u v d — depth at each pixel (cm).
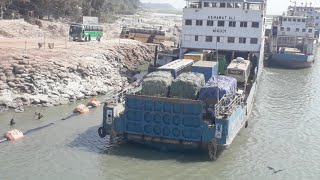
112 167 3369
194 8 6103
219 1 5978
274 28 10688
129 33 10881
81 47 7419
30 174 3172
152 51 9825
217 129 3453
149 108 3594
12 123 4241
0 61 5181
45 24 9962
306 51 9756
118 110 3850
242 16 5947
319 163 3672
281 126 4716
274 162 3647
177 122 3550
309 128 4681
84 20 9838
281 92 6581
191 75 3912
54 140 3903
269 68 9231
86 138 3988
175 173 3312
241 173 3381
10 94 4866
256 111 5325
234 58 6334
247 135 4347
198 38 6159
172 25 18900
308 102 5953
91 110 4956
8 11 10300
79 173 3238
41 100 4966
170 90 3744
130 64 8250
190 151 3688
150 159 3550
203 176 3284
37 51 6138
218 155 3722
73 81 5525
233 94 4156
